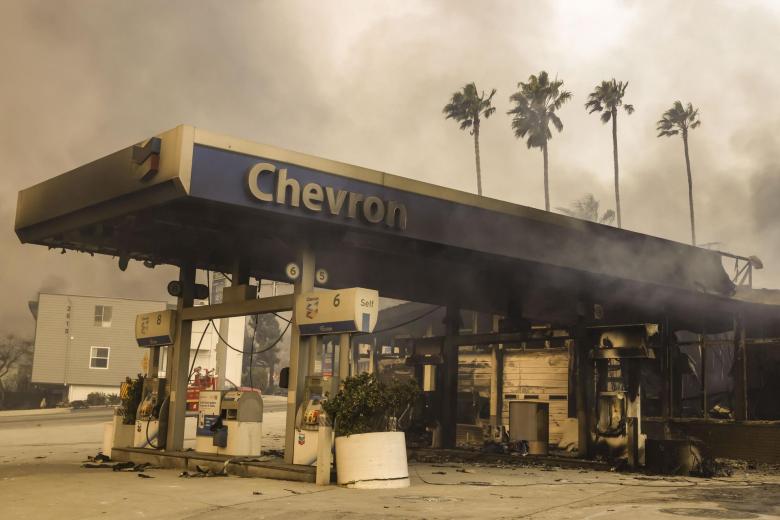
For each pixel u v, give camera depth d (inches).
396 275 832.3
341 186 566.9
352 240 626.5
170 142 506.6
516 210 687.1
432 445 923.4
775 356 1018.7
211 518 377.7
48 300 2583.7
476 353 1167.6
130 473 617.9
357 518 373.1
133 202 545.6
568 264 728.3
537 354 1082.1
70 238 670.5
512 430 906.7
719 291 881.5
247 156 523.8
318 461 532.7
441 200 630.5
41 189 649.6
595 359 738.8
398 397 542.0
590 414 765.3
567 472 671.8
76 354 2566.4
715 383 1203.2
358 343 1280.8
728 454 861.8
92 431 1285.7
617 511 393.4
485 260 700.0
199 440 676.1
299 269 603.8
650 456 674.8
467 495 474.0
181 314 738.2
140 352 2586.1
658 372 977.5
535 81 2896.2
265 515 385.4
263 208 524.4
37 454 848.3
